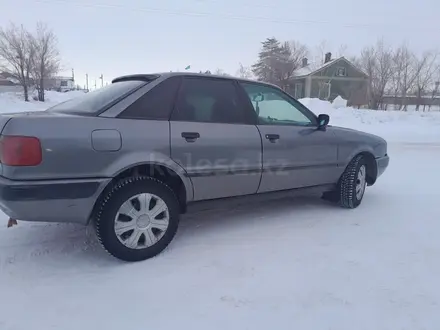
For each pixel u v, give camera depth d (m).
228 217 3.87
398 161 7.87
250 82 3.44
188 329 2.01
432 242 3.25
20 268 2.66
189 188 2.98
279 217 3.89
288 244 3.15
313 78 37.56
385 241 3.25
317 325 2.05
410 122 19.02
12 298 2.27
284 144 3.50
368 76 33.06
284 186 3.61
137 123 2.70
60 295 2.32
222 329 2.01
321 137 3.82
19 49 28.75
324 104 21.66
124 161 2.61
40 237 3.22
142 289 2.40
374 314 2.16
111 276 2.56
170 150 2.81
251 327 2.03
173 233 2.97
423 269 2.73
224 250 3.01
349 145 4.07
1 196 2.33
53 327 2.01
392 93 32.59
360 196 4.30
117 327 2.02
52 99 31.61
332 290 2.41
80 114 2.63
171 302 2.26
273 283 2.49
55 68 31.38
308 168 3.73
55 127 2.38
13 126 2.31
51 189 2.38
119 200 2.64
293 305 2.24
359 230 3.52
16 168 2.29
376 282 2.52
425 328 2.05
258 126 3.37
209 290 2.39
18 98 29.80
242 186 3.30
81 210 2.54
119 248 2.69
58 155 2.38
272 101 3.59
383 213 4.08
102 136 2.52
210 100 3.12
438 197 4.82
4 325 2.01
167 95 2.89
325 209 4.21
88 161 2.48
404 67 32.06
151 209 2.82
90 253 2.93
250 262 2.80
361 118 19.41
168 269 2.67
